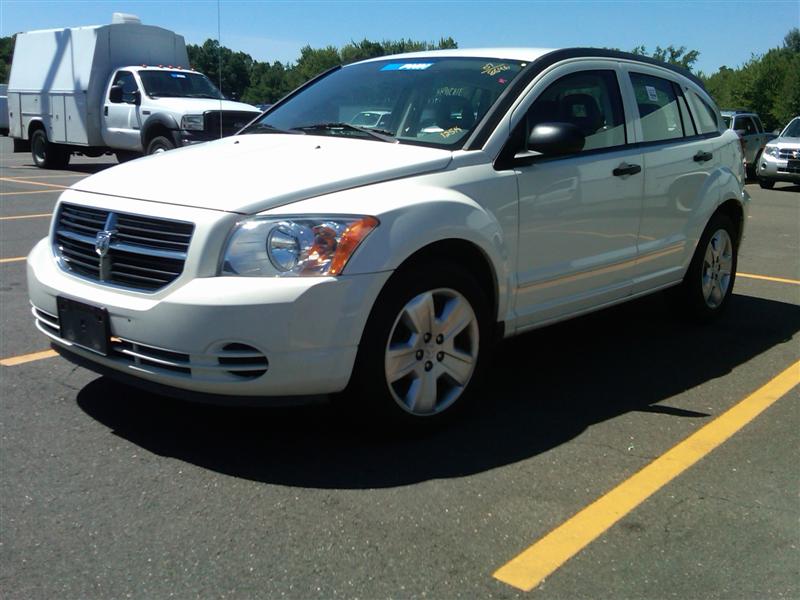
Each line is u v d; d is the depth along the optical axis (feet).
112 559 9.36
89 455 11.94
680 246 18.21
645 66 17.84
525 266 14.11
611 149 15.98
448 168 13.00
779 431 13.48
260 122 16.62
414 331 12.17
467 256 13.16
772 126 140.67
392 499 10.82
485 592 8.89
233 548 9.61
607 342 18.53
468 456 12.19
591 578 9.19
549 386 15.48
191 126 45.42
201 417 13.39
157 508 10.48
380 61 17.28
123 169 13.60
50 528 9.96
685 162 17.98
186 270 11.07
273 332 10.75
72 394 14.32
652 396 15.02
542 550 9.72
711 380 15.97
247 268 10.94
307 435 12.78
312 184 11.71
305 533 9.96
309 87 17.49
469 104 14.35
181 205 11.51
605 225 15.74
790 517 10.62
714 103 20.54
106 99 51.60
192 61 57.67
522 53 15.52
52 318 12.98
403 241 11.57
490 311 13.51
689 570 9.38
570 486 11.35
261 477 11.36
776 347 18.30
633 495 11.12
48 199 40.96
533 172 14.02
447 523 10.26
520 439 12.88
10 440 12.38
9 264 25.29
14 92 61.36
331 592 8.84
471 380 13.32
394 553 9.57
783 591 9.02
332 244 11.09
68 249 12.97
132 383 11.86
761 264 29.04
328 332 11.03
